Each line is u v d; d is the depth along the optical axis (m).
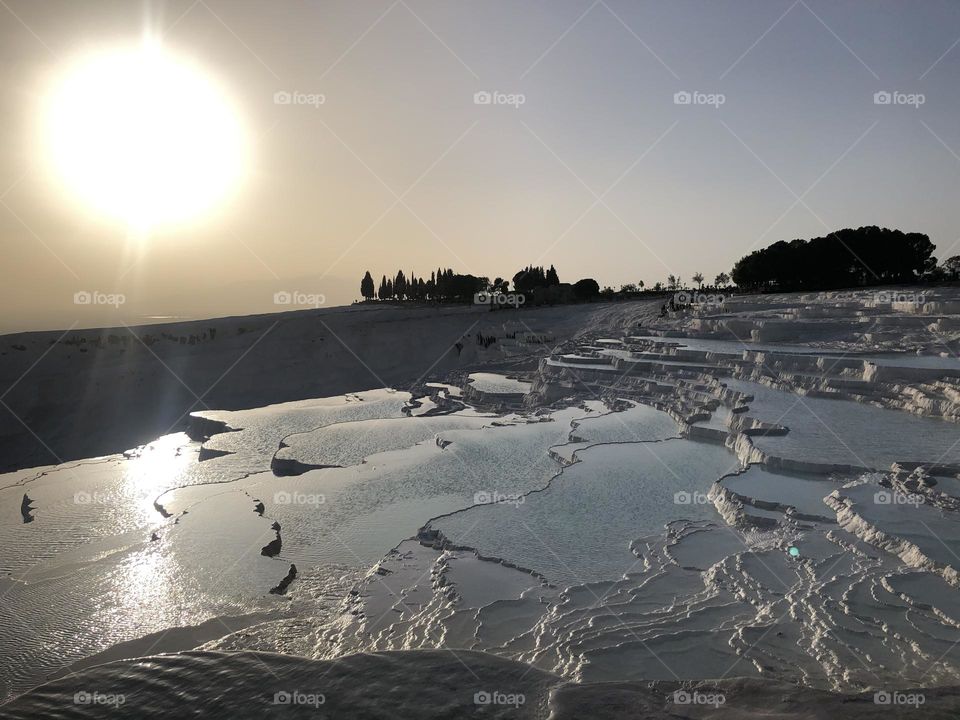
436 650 6.16
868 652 8.09
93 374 50.62
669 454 19.56
